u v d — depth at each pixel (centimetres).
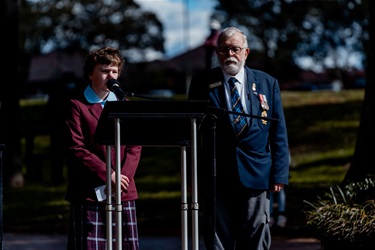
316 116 2444
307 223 970
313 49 5806
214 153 728
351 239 892
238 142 780
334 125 2317
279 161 790
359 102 2589
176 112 659
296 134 2259
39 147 2542
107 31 5816
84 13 5778
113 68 730
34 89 5703
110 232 670
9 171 1984
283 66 5684
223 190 784
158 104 657
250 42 5706
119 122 659
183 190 673
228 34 781
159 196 1712
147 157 2261
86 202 719
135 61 6234
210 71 798
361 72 6291
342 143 2139
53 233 1442
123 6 5919
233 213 788
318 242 1000
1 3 1975
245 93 788
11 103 1995
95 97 736
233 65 779
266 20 5597
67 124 728
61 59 5762
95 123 729
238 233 791
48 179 2102
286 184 789
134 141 676
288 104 2658
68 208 1641
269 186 791
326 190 1373
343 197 962
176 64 6369
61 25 5628
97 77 729
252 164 778
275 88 800
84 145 727
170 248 1213
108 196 670
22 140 2628
